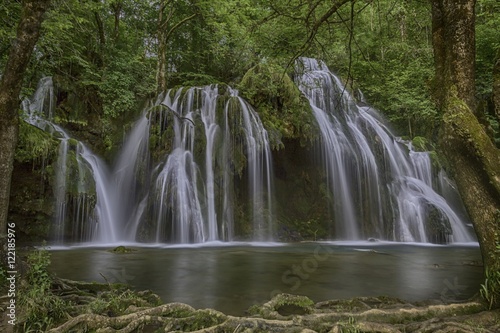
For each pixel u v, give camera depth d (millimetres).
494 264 4074
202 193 13977
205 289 5816
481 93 15352
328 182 16266
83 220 12984
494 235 4102
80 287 5164
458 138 4270
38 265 4590
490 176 4043
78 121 15648
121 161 15617
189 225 13492
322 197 16312
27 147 11484
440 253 11188
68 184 12438
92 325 3562
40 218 12141
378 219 16078
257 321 3604
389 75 19281
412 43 13203
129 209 14727
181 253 10383
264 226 14812
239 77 20406
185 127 14750
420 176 18266
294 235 15359
